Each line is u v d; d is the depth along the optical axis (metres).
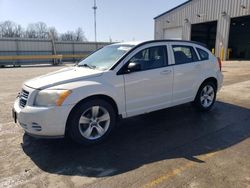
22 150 3.74
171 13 30.45
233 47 37.06
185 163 3.29
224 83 9.77
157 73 4.56
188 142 4.00
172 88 4.89
